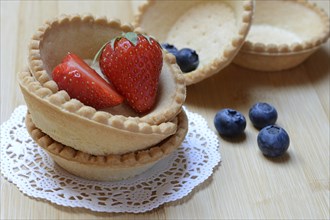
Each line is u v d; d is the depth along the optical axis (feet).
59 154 0.97
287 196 1.04
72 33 1.08
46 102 0.92
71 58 1.01
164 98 1.04
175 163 1.07
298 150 1.13
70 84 0.98
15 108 1.16
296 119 1.20
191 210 1.01
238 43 1.21
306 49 1.28
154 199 1.01
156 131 0.96
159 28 1.35
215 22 1.32
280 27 1.40
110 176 1.01
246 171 1.08
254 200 1.03
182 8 1.35
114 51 1.01
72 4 1.45
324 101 1.25
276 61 1.29
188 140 1.11
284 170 1.09
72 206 0.98
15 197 1.00
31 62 0.99
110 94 0.99
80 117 0.92
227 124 1.13
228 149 1.12
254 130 1.17
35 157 1.05
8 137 1.09
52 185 1.01
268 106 1.17
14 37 1.34
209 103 1.23
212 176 1.07
